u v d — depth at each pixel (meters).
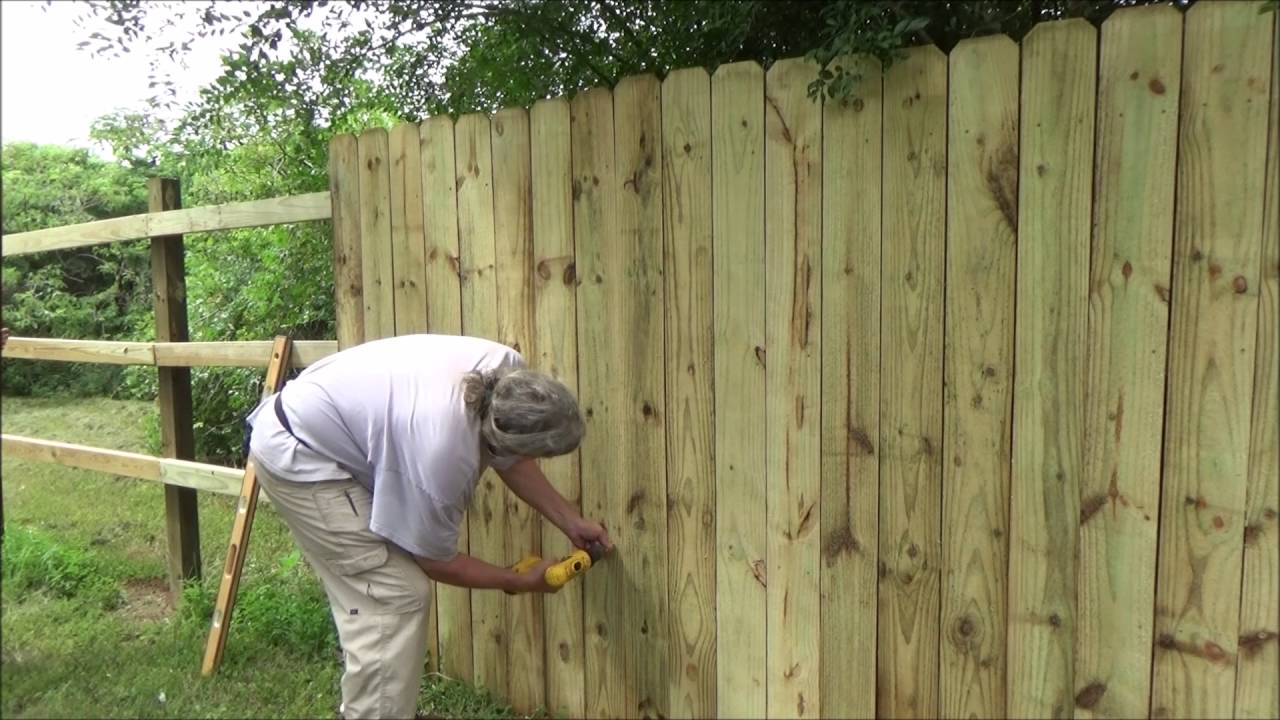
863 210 2.03
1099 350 1.79
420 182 2.84
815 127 2.08
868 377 2.06
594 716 2.65
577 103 2.46
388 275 2.98
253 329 5.26
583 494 2.60
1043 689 1.92
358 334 3.10
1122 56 1.72
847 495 2.12
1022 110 1.83
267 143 4.53
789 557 2.22
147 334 7.09
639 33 3.16
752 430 2.25
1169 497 1.75
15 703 2.84
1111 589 1.83
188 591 3.56
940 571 2.02
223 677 3.02
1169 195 1.70
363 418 2.26
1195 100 1.66
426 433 2.16
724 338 2.27
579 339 2.55
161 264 3.80
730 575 2.33
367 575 2.33
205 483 3.50
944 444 1.98
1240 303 1.65
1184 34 1.66
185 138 4.29
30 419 7.34
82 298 8.07
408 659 2.36
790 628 2.24
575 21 3.15
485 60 3.37
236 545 3.14
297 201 3.20
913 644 2.07
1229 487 1.69
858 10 2.06
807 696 2.23
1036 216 1.83
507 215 2.65
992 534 1.95
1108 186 1.75
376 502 2.24
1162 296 1.72
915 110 1.95
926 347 1.98
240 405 5.38
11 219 7.97
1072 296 1.81
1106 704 1.85
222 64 3.00
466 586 2.43
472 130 2.69
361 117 4.38
